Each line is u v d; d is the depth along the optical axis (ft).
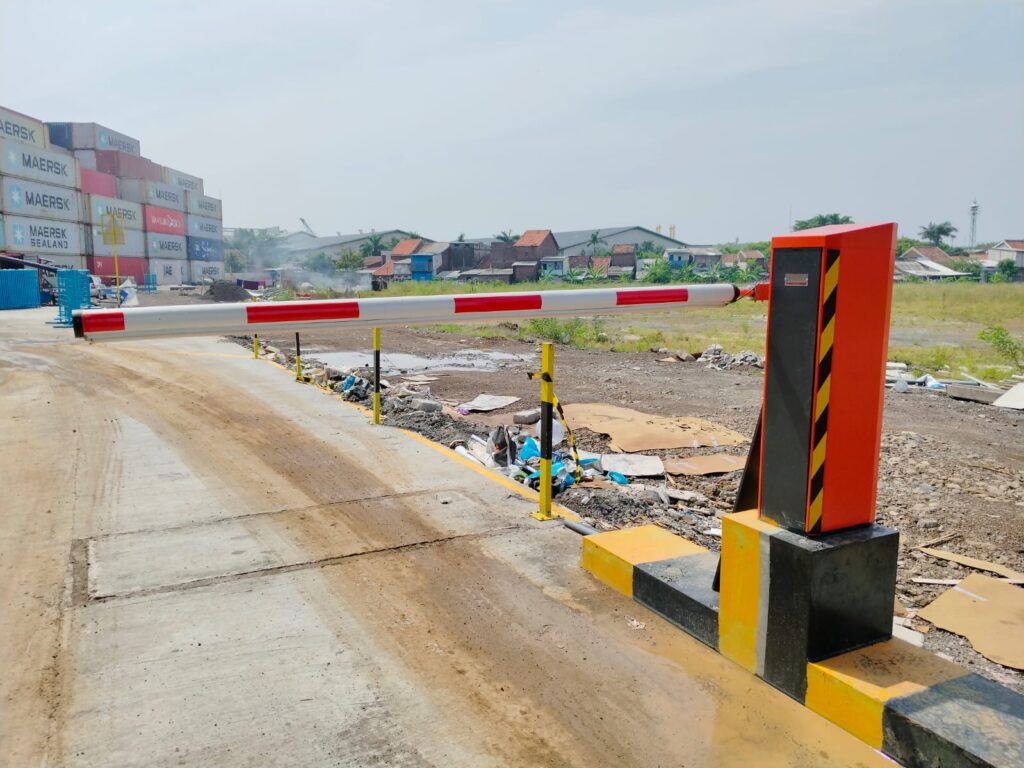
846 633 9.44
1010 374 43.19
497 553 14.44
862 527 9.82
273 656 10.55
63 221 181.37
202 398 31.42
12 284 105.60
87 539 15.11
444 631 11.33
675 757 8.38
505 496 18.06
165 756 8.36
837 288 8.90
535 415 28.91
